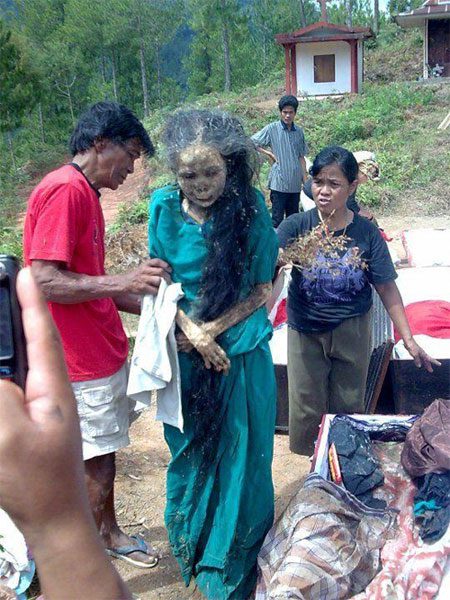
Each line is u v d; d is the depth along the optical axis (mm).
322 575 2826
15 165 31188
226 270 2920
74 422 696
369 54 33156
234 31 47625
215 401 3010
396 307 3705
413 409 4430
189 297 3012
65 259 2869
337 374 3812
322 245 3523
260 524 3109
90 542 702
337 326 3641
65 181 2902
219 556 3076
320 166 3471
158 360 2934
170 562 3490
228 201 2900
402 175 12945
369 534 3102
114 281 2924
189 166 2768
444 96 21688
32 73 32094
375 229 3637
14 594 2955
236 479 3039
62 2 52500
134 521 3775
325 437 3648
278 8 53188
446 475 3246
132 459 4367
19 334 728
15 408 680
